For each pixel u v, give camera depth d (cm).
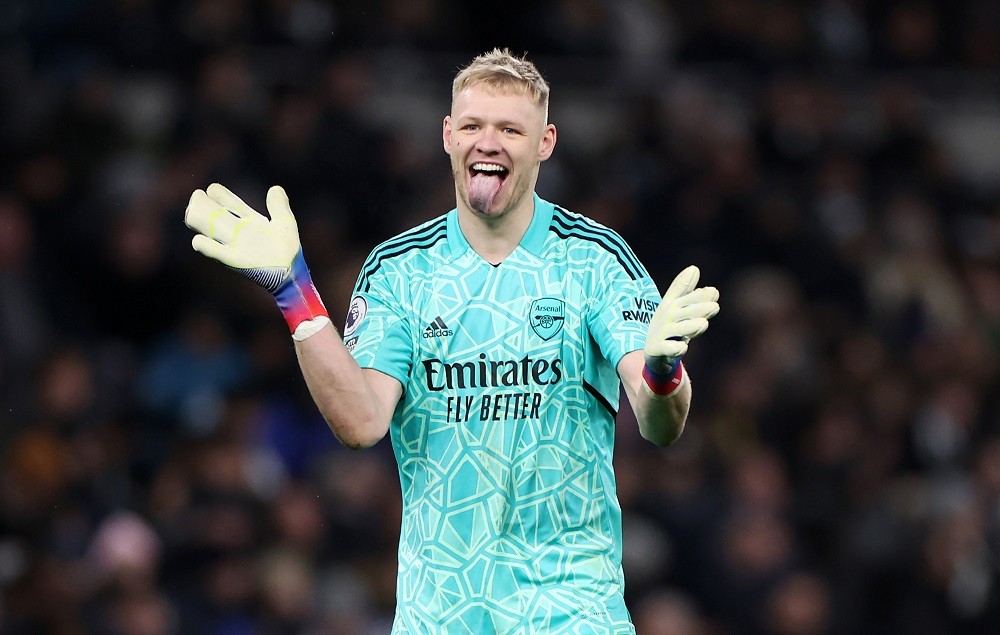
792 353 4247
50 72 4484
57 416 3659
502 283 1609
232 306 4038
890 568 3962
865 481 4122
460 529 1585
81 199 4172
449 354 1597
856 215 4809
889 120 5022
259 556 3462
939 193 5009
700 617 3644
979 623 3956
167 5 4550
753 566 3662
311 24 4694
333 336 1505
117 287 4066
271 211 1534
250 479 3541
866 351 4438
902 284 4694
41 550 3422
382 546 3612
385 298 1614
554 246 1631
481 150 1565
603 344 1594
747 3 5103
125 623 3259
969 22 5359
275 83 4503
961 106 5300
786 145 4881
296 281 1503
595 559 1606
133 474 3716
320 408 1512
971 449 4344
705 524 3688
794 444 4156
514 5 4934
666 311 1455
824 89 5006
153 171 4262
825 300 4562
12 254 3991
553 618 1572
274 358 3947
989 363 4594
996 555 4025
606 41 4962
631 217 4500
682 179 4591
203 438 3538
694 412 4075
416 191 4472
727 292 4438
